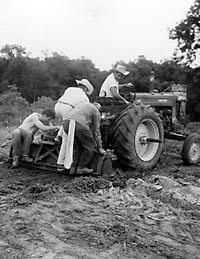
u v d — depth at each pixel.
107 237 4.07
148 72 26.53
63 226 4.29
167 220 4.79
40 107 27.98
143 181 6.15
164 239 4.23
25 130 6.98
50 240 3.92
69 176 6.40
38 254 3.62
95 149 6.26
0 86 41.78
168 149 9.33
